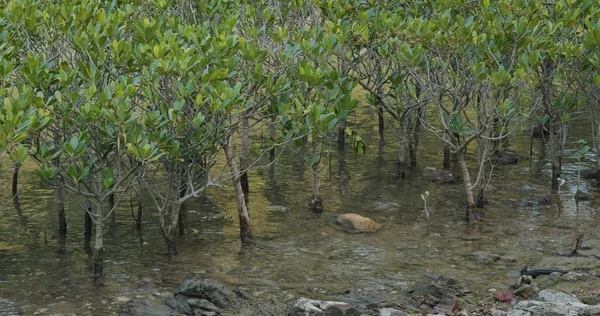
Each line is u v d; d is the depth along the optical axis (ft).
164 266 44.01
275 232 49.93
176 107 40.34
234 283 41.39
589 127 77.56
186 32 45.78
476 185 53.72
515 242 47.14
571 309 35.68
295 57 51.42
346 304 37.01
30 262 44.42
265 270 43.32
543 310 35.78
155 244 47.75
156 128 40.19
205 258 45.29
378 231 49.93
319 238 48.70
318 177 53.98
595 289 39.45
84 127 42.09
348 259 44.93
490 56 50.14
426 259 44.75
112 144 43.98
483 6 53.42
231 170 47.34
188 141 43.01
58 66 43.60
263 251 46.42
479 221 51.39
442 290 39.78
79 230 50.14
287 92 46.47
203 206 55.67
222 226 51.34
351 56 56.44
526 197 56.44
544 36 54.39
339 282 41.47
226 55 44.37
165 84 42.22
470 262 44.16
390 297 39.42
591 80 56.49
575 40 54.80
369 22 54.60
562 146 60.90
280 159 68.95
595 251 44.88
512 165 65.57
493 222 51.11
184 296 38.63
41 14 45.96
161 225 45.39
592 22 53.62
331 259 44.96
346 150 71.87
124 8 53.42
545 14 55.16
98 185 42.16
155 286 40.93
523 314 35.81
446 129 51.13
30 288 40.55
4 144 35.06
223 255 45.80
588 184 59.16
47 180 40.81
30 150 41.52
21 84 40.45
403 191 59.00
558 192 56.80
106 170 41.39
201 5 51.85
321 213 53.88
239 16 56.44
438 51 50.93
